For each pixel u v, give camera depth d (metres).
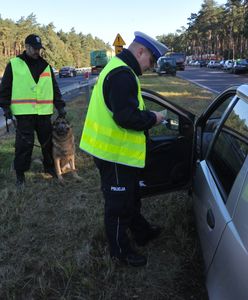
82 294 3.15
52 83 5.60
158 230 3.89
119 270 3.40
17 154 5.50
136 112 2.84
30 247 3.88
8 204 4.85
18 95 5.34
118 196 3.14
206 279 2.59
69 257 3.64
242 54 83.25
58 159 5.66
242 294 1.89
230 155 2.74
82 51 137.75
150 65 3.04
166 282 3.24
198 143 3.76
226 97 3.52
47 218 4.52
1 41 90.62
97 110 3.02
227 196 2.45
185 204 4.55
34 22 105.81
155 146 3.61
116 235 3.30
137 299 3.08
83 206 4.78
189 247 3.68
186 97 17.12
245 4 63.06
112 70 2.88
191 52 138.88
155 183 3.69
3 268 3.50
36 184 5.60
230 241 2.12
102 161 3.11
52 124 5.72
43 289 3.18
